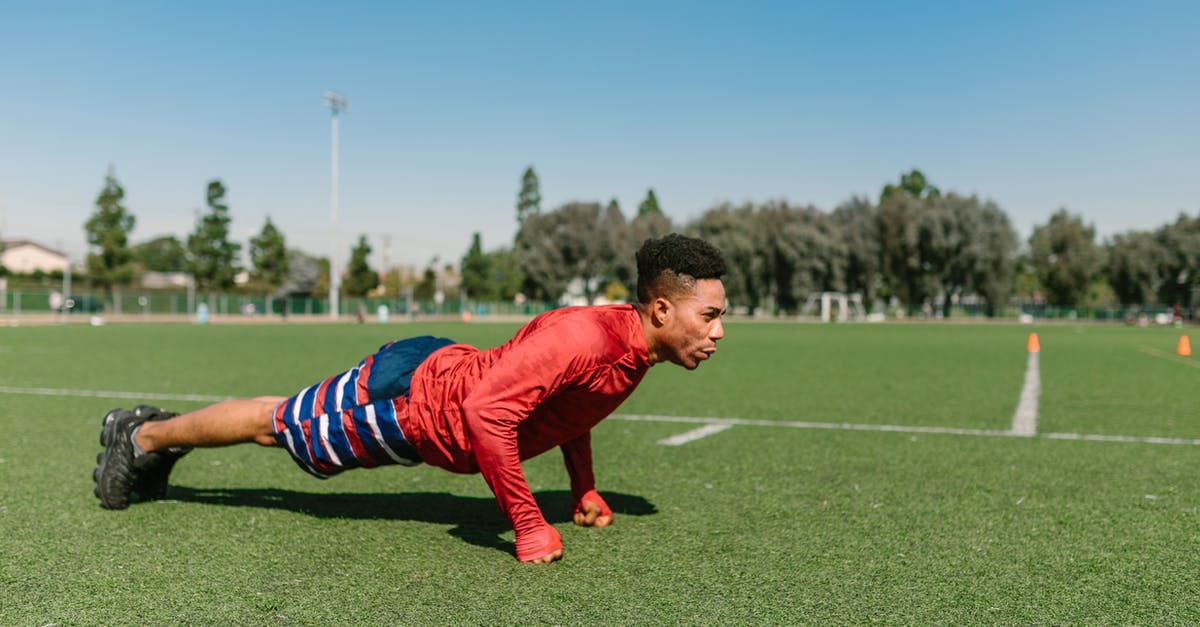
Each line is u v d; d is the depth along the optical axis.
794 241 64.75
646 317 2.66
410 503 3.53
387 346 2.89
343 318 58.44
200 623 2.08
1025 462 4.60
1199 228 67.38
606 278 73.69
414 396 2.70
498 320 60.03
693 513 3.37
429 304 68.56
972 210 62.44
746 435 5.70
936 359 14.99
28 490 3.70
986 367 12.86
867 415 6.82
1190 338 28.19
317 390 2.88
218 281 60.94
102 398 7.63
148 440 3.26
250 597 2.28
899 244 65.06
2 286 46.16
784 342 23.09
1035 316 67.75
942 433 5.77
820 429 5.98
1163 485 3.97
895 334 31.17
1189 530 3.10
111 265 51.62
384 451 2.79
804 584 2.43
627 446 5.22
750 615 2.16
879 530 3.08
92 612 2.16
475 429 2.54
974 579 2.49
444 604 2.23
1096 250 70.75
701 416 6.78
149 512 3.30
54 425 5.85
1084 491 3.82
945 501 3.60
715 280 2.61
